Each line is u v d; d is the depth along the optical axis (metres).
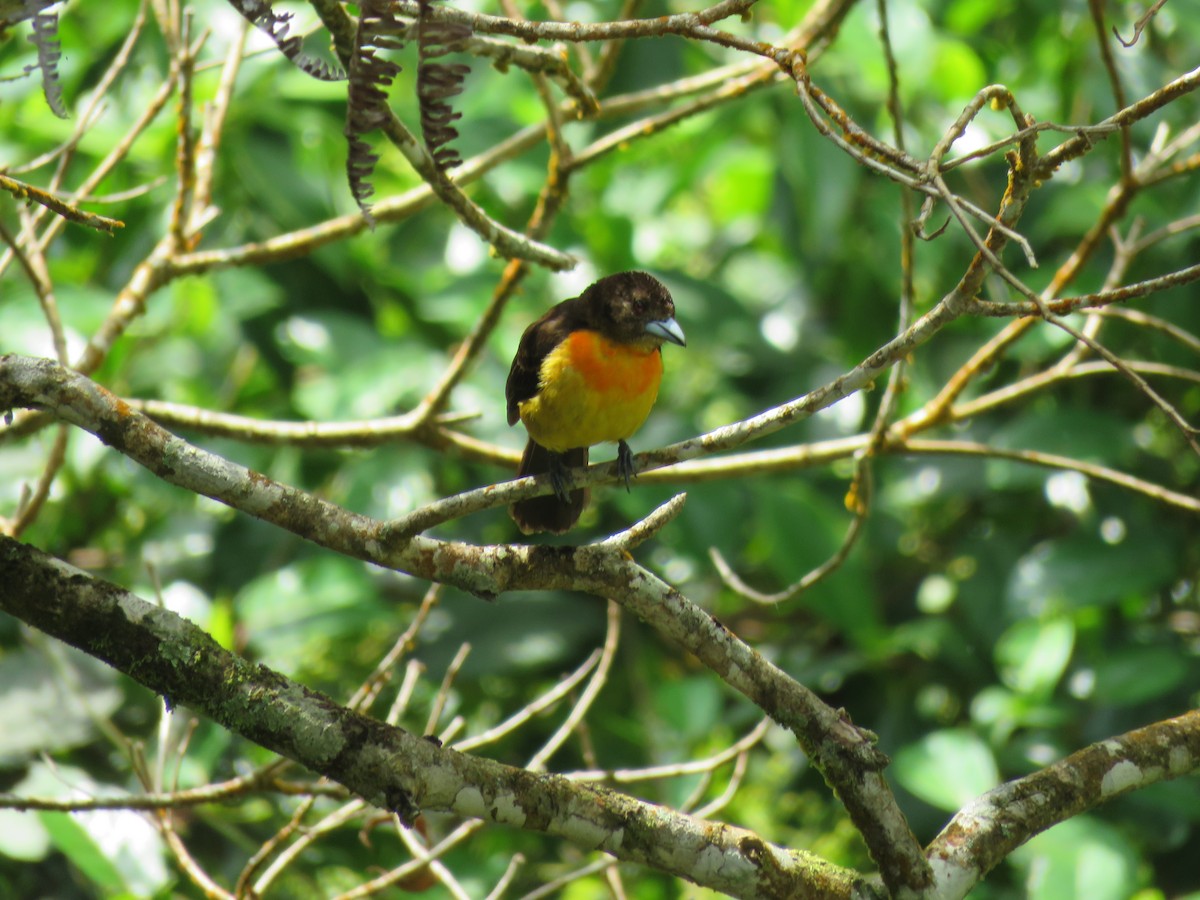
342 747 5.29
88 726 9.67
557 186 9.18
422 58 5.20
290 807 10.49
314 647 11.97
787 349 13.09
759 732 7.99
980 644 11.54
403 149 6.39
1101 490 11.72
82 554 11.73
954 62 11.76
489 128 12.40
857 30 11.49
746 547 13.05
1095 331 9.37
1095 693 10.48
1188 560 11.86
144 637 5.29
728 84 10.32
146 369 12.13
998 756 10.53
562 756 11.51
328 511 5.68
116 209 11.45
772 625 12.94
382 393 11.24
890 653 11.23
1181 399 12.26
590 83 9.58
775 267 15.61
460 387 11.95
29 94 11.09
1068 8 11.87
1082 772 6.08
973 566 11.73
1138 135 11.57
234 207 11.69
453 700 11.77
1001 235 5.20
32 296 11.20
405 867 7.51
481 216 6.95
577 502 8.84
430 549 5.72
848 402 12.52
